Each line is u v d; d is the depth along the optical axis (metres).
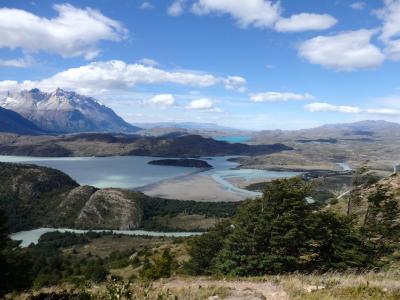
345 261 46.03
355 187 71.06
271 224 47.75
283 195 50.16
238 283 25.14
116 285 17.72
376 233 53.88
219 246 66.75
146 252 125.25
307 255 45.62
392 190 66.00
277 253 47.81
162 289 22.33
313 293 19.58
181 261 87.25
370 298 18.30
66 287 29.70
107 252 187.62
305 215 49.88
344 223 50.84
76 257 176.25
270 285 23.30
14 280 33.50
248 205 52.75
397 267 40.06
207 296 20.61
